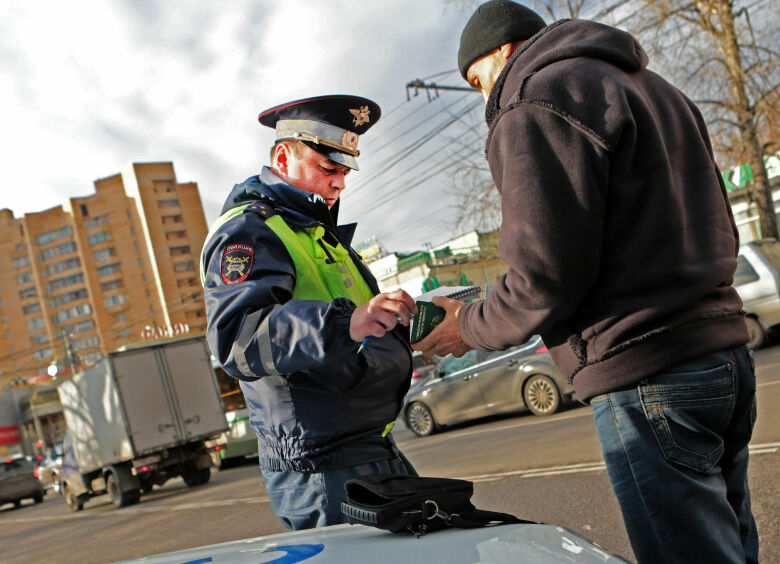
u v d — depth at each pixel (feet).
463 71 5.85
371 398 6.48
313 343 5.18
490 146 4.94
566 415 29.50
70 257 286.66
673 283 4.50
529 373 31.78
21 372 288.30
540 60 4.82
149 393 41.34
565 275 4.43
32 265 288.10
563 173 4.47
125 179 280.92
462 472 22.38
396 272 108.99
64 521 40.19
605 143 4.40
